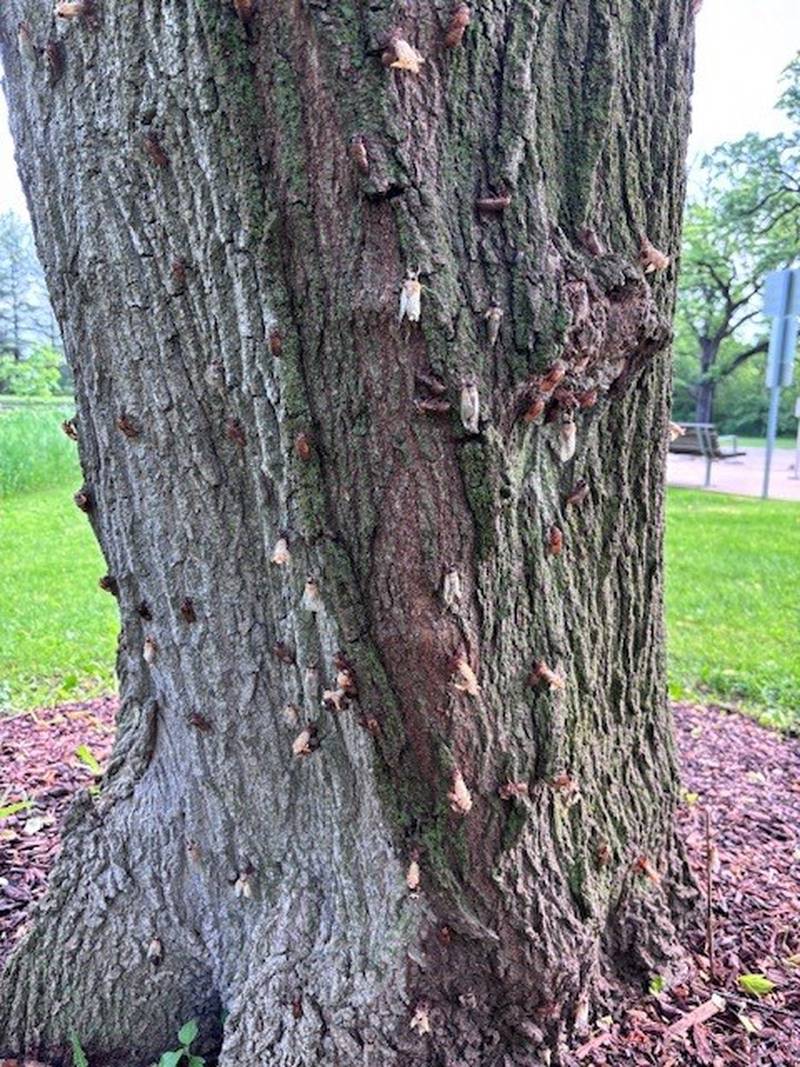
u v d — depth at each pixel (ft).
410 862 2.50
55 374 26.30
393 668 2.33
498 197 2.07
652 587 3.10
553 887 2.68
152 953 2.95
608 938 3.12
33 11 2.20
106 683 6.79
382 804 2.48
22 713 6.16
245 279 2.12
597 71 2.20
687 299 42.01
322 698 2.47
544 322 2.11
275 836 2.77
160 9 2.01
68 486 17.48
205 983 2.98
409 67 1.89
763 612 8.86
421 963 2.56
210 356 2.28
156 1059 2.94
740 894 3.79
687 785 5.08
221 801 2.81
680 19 2.47
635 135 2.36
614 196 2.33
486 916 2.56
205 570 2.53
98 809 3.13
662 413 2.89
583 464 2.57
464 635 2.30
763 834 4.44
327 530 2.26
